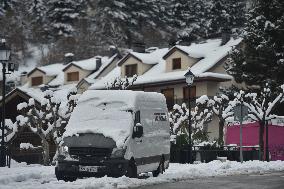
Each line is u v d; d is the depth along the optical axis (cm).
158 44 16650
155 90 8819
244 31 7444
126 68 9475
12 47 16362
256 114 5228
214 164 4178
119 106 2831
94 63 11294
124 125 2731
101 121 2777
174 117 5888
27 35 17262
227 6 15125
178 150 4831
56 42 16462
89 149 2641
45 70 11931
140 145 2811
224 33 8994
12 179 2725
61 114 4591
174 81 8206
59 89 10838
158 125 3148
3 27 16875
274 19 7262
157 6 17312
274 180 2917
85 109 2877
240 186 2544
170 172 3406
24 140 6216
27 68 15712
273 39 7169
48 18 17300
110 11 16462
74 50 16238
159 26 17212
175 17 17275
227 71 7288
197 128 5912
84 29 16762
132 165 2722
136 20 16850
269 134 5794
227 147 5306
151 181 2684
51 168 3600
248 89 7169
